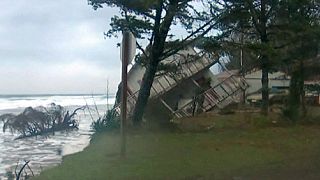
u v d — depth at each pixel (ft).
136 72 104.12
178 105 111.96
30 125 100.37
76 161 38.37
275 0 69.97
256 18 72.02
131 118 66.85
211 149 44.29
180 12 62.23
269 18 73.10
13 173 40.40
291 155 39.81
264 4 71.56
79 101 271.69
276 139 51.44
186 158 38.81
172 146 46.78
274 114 79.51
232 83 125.80
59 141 70.85
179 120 78.95
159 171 32.99
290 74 73.82
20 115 88.99
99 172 32.99
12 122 87.51
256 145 46.73
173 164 35.81
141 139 53.21
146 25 61.87
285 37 71.05
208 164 35.68
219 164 35.63
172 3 61.77
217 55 71.36
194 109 105.81
